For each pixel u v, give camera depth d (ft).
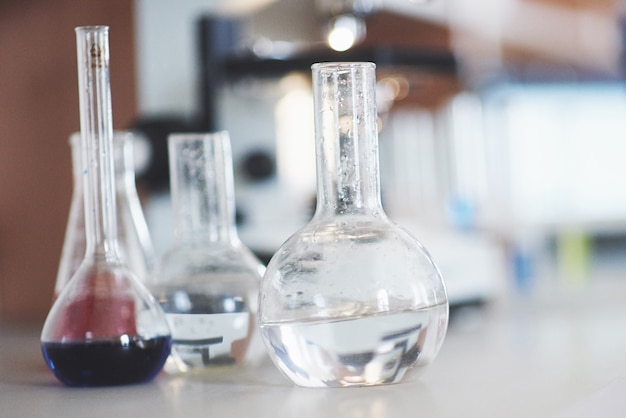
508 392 2.24
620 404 2.32
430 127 6.87
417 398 2.18
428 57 4.21
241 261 2.56
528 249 6.68
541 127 8.41
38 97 4.73
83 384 2.41
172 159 2.58
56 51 4.68
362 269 2.24
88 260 2.45
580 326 3.52
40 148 4.75
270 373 2.50
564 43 7.77
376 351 2.24
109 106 2.43
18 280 4.87
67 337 2.39
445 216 6.03
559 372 2.48
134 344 2.39
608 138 9.23
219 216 2.56
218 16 4.61
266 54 4.48
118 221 2.67
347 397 2.20
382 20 5.51
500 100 7.61
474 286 4.11
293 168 4.90
